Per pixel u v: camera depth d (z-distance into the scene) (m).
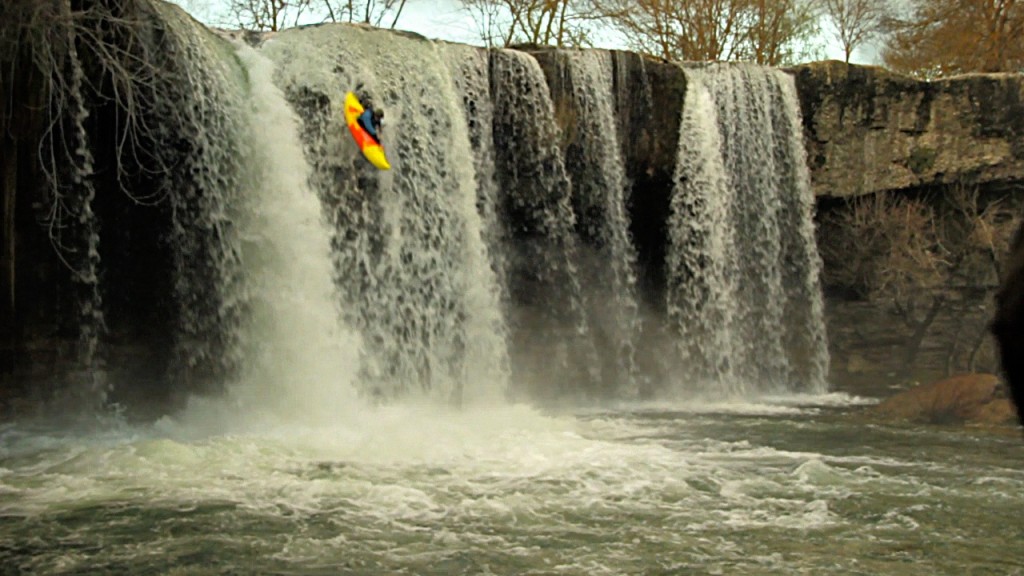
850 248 25.47
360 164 18.70
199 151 16.52
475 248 20.19
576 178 21.92
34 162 14.82
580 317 22.25
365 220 18.70
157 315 16.50
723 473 11.96
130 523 9.23
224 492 10.43
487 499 10.38
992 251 24.36
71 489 10.49
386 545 8.71
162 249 16.38
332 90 18.55
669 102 22.92
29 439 14.16
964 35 35.12
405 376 19.06
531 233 21.56
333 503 10.09
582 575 7.98
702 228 23.44
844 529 9.47
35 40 14.30
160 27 15.95
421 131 19.50
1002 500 10.71
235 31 18.47
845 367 25.64
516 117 21.09
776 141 24.23
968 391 17.95
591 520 9.67
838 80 24.67
